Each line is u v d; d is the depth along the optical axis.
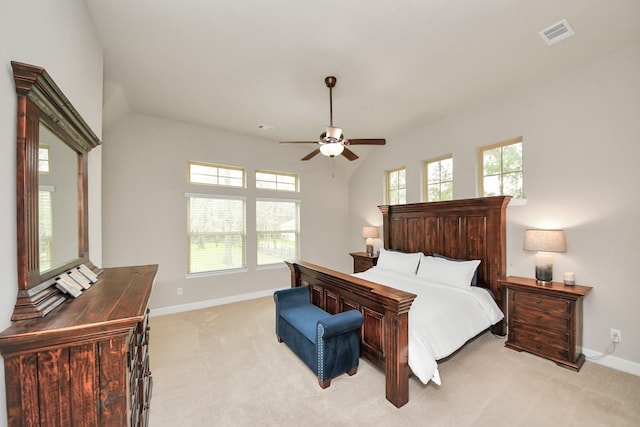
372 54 2.36
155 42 2.18
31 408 0.92
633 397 1.99
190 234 4.14
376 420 1.80
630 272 2.32
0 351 0.88
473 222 3.33
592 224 2.53
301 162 5.25
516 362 2.50
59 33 1.39
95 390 0.99
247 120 3.95
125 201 3.62
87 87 1.83
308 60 2.45
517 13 1.89
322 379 2.12
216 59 2.43
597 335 2.49
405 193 4.57
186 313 3.90
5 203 0.93
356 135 4.57
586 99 2.55
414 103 3.38
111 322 0.98
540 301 2.57
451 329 2.30
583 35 2.14
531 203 2.94
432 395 2.04
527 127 2.97
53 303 1.10
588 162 2.55
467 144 3.56
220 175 4.42
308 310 2.78
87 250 1.73
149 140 3.79
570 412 1.84
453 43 2.22
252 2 1.77
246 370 2.42
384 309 2.11
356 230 5.63
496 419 1.79
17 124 0.99
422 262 3.52
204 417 1.85
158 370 2.42
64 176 1.40
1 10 0.91
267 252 4.86
